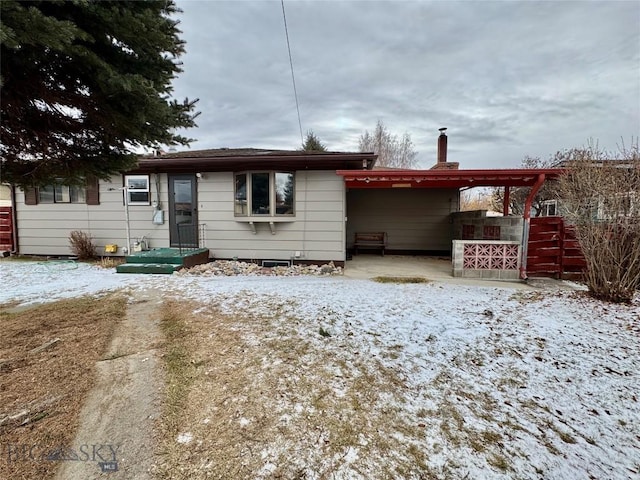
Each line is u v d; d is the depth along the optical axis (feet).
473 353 9.66
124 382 7.79
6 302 14.70
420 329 11.53
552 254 20.74
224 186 25.81
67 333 10.91
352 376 8.27
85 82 8.82
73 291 16.84
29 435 5.86
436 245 34.12
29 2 6.79
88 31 8.17
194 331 11.22
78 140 10.57
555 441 5.97
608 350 9.89
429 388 7.75
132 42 8.93
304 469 5.23
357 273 23.07
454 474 5.17
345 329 11.46
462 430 6.25
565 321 12.51
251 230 25.71
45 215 28.04
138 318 12.63
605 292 15.64
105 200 27.27
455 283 19.66
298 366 8.74
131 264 22.67
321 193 24.68
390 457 5.53
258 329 11.42
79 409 6.68
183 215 26.63
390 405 7.05
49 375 8.05
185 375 8.18
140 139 10.84
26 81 8.20
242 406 6.90
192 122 11.73
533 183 22.35
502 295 16.63
